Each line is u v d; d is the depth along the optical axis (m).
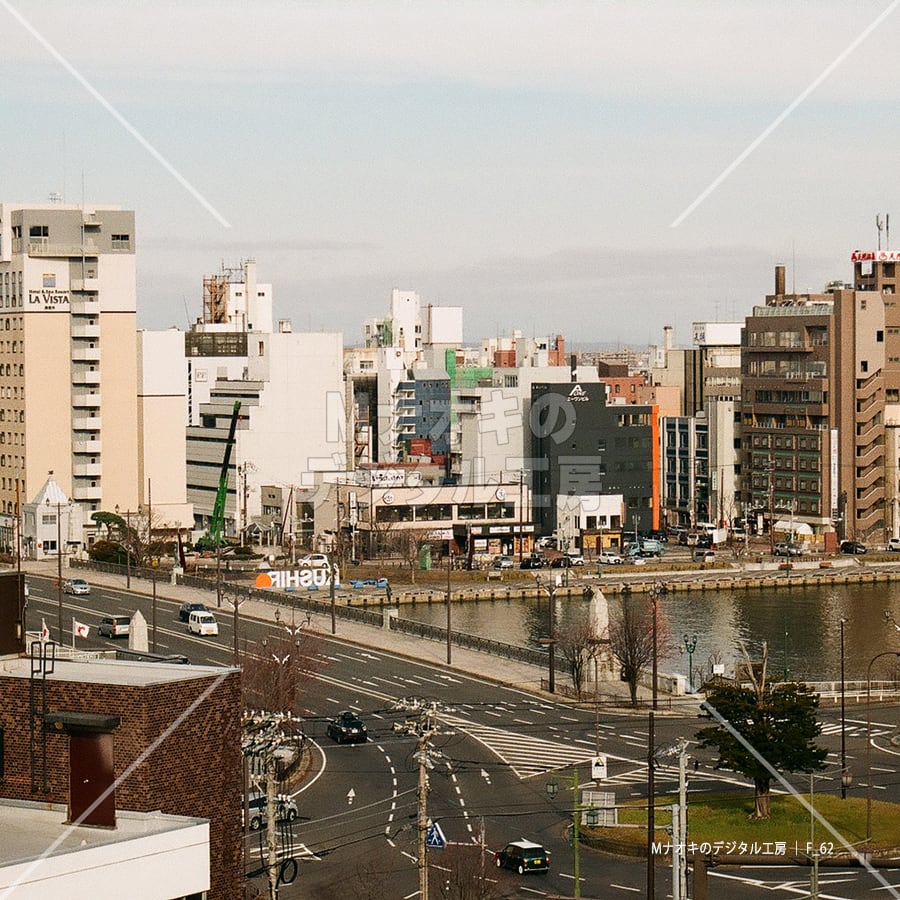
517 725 150.88
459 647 192.88
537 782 129.00
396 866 103.75
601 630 173.62
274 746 89.62
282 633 185.38
